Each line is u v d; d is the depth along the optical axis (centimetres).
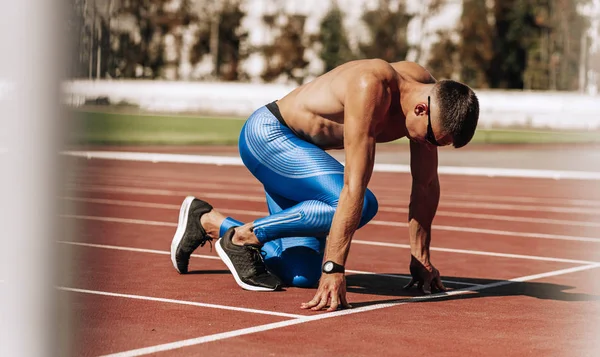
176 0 6744
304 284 536
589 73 4750
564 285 581
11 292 271
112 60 4284
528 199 1375
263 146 513
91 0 736
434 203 533
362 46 6475
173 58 6756
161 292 508
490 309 483
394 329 417
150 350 354
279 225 508
